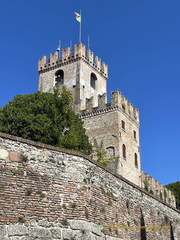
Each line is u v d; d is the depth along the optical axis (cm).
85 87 8362
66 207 1770
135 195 2556
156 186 8381
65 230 1720
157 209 2909
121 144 7200
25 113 4884
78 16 8700
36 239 1614
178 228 3259
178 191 10044
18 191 1641
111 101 7525
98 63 9006
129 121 7781
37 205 1675
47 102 5138
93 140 7388
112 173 2259
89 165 1988
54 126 4869
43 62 9031
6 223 1552
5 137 1689
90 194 1931
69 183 1828
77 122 5800
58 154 1850
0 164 1634
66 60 8638
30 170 1717
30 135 4691
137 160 7719
